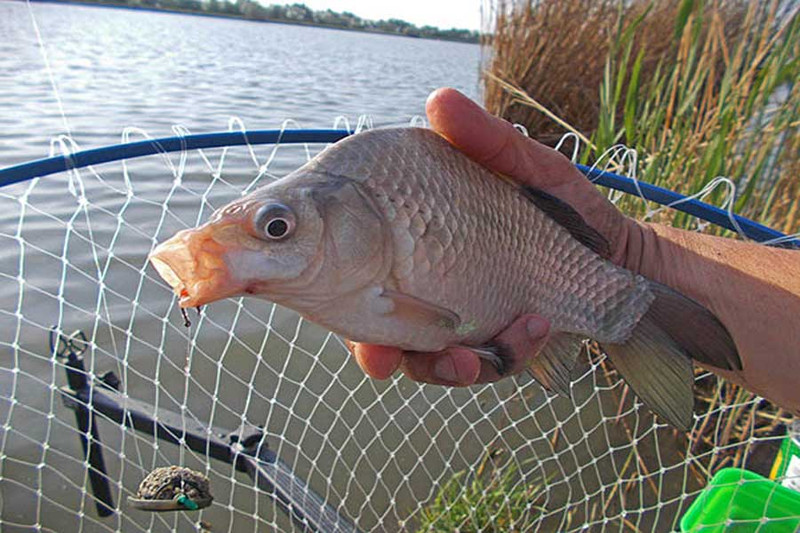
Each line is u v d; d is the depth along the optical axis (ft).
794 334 1.04
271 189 0.79
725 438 1.86
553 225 0.99
